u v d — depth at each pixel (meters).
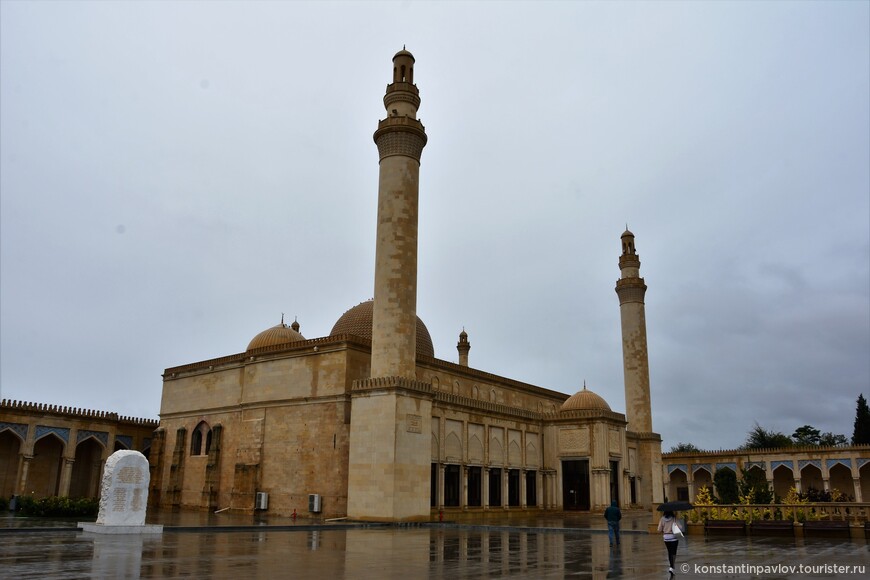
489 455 63.19
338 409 52.94
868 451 77.69
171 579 17.34
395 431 46.97
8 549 24.69
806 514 35.41
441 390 65.69
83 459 72.25
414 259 52.12
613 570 20.98
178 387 69.12
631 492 76.50
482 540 33.38
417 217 53.06
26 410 65.56
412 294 51.38
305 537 34.25
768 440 116.44
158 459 68.06
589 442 68.44
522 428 68.38
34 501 47.91
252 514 54.44
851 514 35.31
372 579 18.23
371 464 47.78
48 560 21.23
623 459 71.88
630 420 81.19
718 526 35.84
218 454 61.09
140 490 33.66
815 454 81.12
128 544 27.39
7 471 65.44
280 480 55.44
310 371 55.91
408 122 53.09
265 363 59.81
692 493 89.69
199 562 21.45
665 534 20.50
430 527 45.38
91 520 41.88
